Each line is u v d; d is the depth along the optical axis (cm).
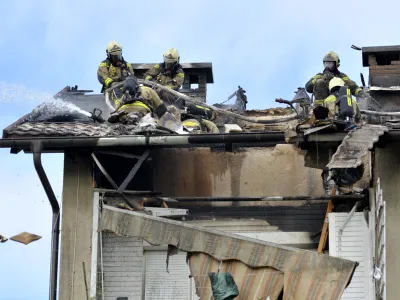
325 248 2327
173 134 2330
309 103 2730
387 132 2192
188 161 2594
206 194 2567
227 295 1841
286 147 2589
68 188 2431
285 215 2486
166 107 2700
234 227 2461
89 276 2359
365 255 2253
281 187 2559
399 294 2216
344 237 2277
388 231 2256
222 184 2581
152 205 2497
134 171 2391
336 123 2220
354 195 2294
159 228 2002
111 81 2980
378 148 2297
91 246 2383
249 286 1859
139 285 2362
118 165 2534
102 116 2833
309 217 2470
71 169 2444
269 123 2681
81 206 2417
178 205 2531
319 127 2211
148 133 2333
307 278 1792
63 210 2417
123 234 2052
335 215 2298
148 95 2616
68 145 2333
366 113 2558
